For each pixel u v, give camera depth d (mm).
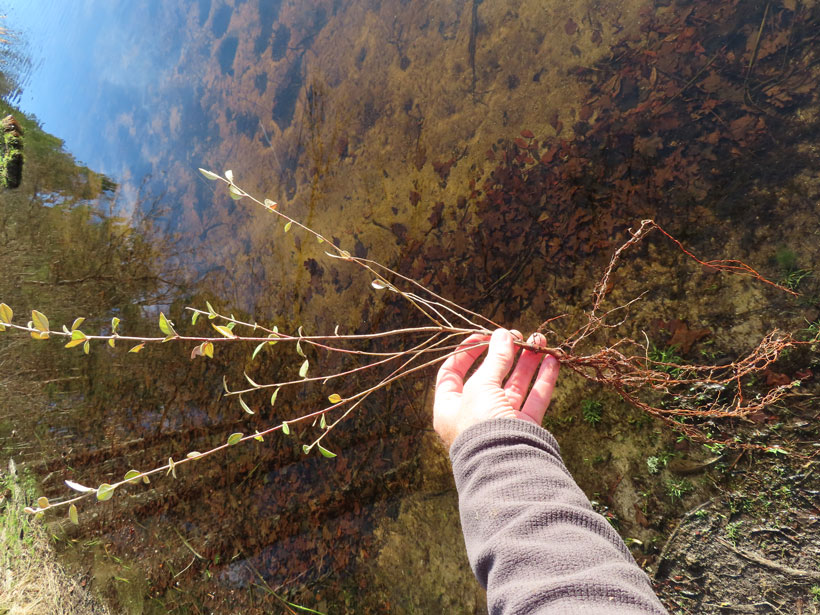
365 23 3318
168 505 3381
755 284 2020
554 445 965
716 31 2191
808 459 1872
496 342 1240
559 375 2369
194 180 4207
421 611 2455
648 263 2217
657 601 646
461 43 2883
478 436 967
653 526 2094
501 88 2713
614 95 2379
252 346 3379
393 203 2984
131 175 4855
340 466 2840
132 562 3320
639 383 1748
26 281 4793
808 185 1965
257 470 3119
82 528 3570
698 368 1732
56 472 3887
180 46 4574
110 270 4457
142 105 4852
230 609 2926
